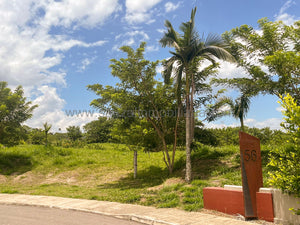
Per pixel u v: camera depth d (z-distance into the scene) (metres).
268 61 12.09
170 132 16.41
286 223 5.99
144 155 24.31
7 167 20.56
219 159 15.26
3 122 22.02
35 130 37.75
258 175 6.97
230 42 14.50
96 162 21.72
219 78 14.70
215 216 7.10
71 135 45.69
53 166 20.81
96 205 9.54
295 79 12.30
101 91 15.91
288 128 5.61
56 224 6.91
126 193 11.91
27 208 9.56
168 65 13.16
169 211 7.97
